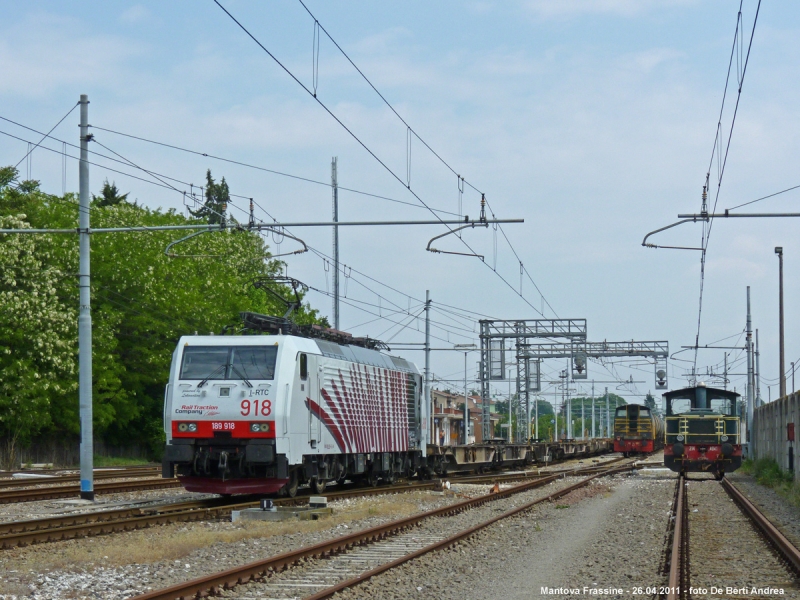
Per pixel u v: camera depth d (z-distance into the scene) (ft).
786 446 109.91
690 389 132.67
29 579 38.40
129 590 36.65
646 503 79.71
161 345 168.04
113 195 275.59
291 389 72.02
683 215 74.84
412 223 74.43
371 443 92.63
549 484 106.93
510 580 40.57
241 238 203.00
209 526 58.13
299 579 39.06
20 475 117.50
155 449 182.29
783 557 46.09
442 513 66.23
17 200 172.45
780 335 159.02
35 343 134.21
